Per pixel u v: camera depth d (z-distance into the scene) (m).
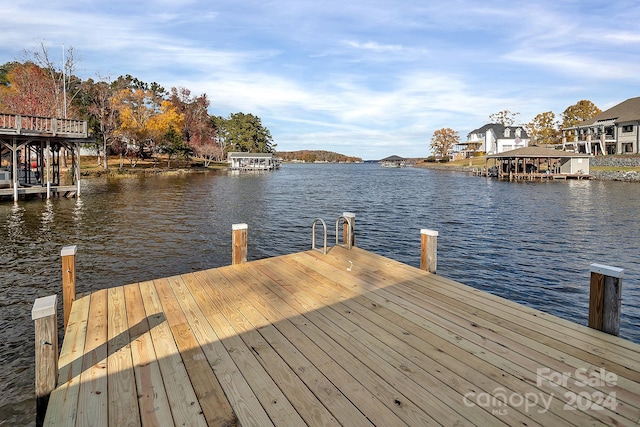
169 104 75.12
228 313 5.05
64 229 16.34
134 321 4.80
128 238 15.05
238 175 68.88
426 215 22.83
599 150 57.81
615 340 4.18
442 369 3.62
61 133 24.02
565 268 11.69
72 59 41.81
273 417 2.93
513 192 36.09
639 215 21.38
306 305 5.31
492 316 4.88
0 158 27.25
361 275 6.71
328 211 24.55
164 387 3.33
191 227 17.80
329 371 3.59
